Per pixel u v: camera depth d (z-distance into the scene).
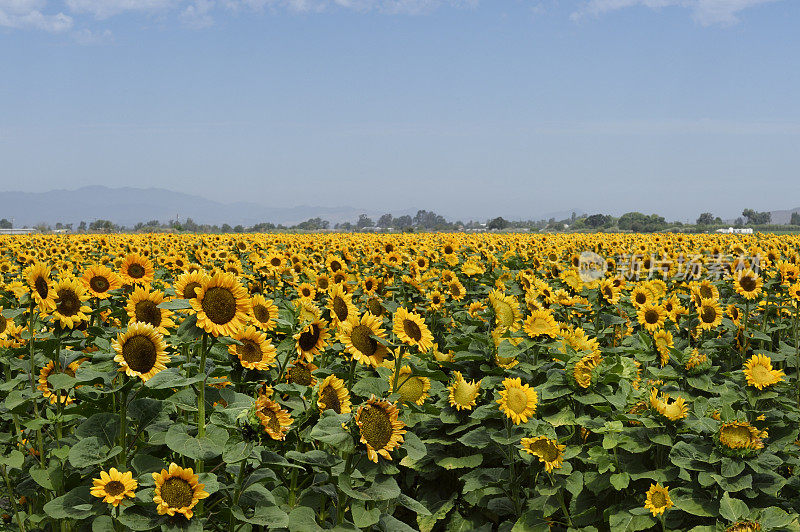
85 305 6.63
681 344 10.63
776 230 144.50
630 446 6.82
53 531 5.77
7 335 7.33
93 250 25.48
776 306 11.34
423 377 7.66
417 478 8.59
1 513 6.25
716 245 27.77
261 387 5.92
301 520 5.07
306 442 6.15
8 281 14.10
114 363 5.39
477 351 8.33
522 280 13.50
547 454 6.34
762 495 6.61
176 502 4.61
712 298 11.20
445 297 13.00
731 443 6.28
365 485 5.93
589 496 7.25
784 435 7.77
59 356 6.57
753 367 7.76
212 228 174.38
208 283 5.07
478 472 7.39
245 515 5.07
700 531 6.15
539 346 8.46
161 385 4.68
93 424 5.34
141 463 5.18
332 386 5.85
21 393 6.11
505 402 6.71
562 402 7.70
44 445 6.45
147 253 21.56
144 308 5.82
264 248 26.62
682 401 6.81
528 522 6.75
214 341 5.25
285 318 7.21
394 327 6.60
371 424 5.02
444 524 8.03
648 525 6.44
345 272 14.73
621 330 12.12
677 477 6.67
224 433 5.00
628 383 7.71
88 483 5.61
